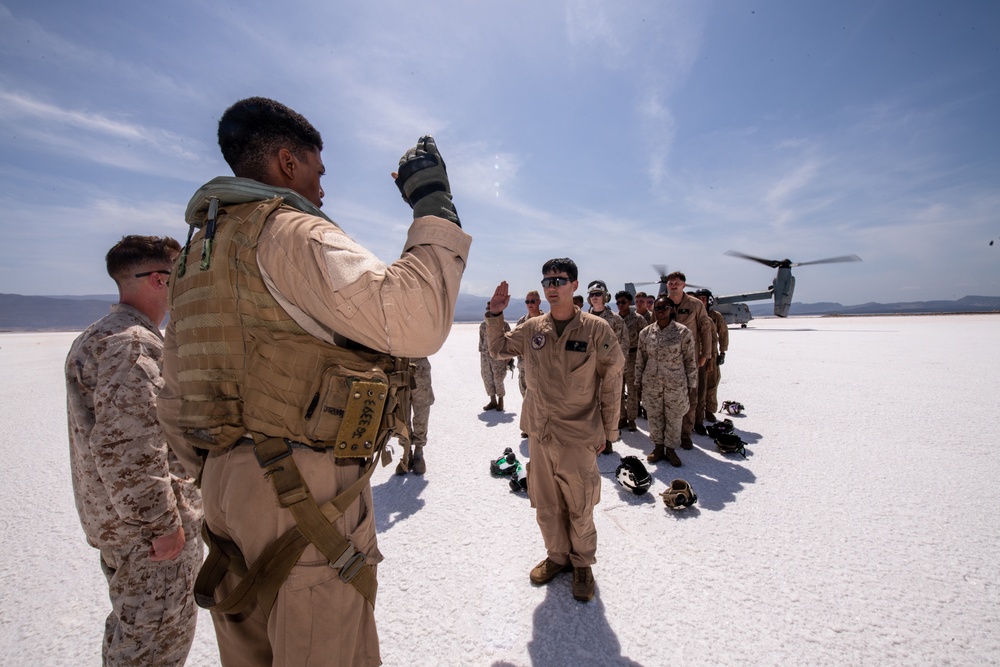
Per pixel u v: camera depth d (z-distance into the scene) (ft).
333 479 3.27
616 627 7.64
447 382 34.24
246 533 3.15
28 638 7.64
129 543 5.09
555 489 8.74
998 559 9.29
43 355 57.82
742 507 11.89
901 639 7.20
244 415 3.07
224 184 3.34
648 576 9.01
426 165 3.42
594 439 8.31
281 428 3.07
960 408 21.29
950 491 12.50
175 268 3.57
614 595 8.46
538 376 8.61
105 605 8.51
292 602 3.11
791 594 8.36
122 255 5.54
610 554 9.83
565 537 8.86
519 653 7.15
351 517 3.42
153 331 5.64
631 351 19.74
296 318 3.13
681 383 14.98
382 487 13.85
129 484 4.76
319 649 3.14
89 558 10.09
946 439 16.89
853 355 43.16
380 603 8.41
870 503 11.91
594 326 8.50
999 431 17.69
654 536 10.54
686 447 16.97
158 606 5.18
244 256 3.05
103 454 4.68
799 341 62.39
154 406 4.98
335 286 2.81
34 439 19.62
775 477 13.87
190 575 5.57
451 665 6.96
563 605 8.22
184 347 3.21
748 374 32.53
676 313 18.06
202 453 3.69
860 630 7.41
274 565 3.10
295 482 3.04
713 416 19.93
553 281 8.45
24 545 10.66
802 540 10.19
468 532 10.98
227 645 3.65
